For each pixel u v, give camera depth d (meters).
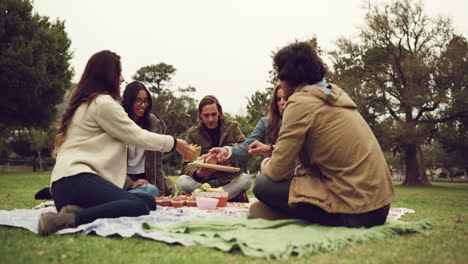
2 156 45.62
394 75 27.23
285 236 2.11
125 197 2.64
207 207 3.61
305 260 1.68
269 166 2.62
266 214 2.80
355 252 1.84
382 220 2.51
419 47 26.88
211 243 1.98
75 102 2.84
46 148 44.50
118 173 2.82
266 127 4.36
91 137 2.77
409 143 25.78
